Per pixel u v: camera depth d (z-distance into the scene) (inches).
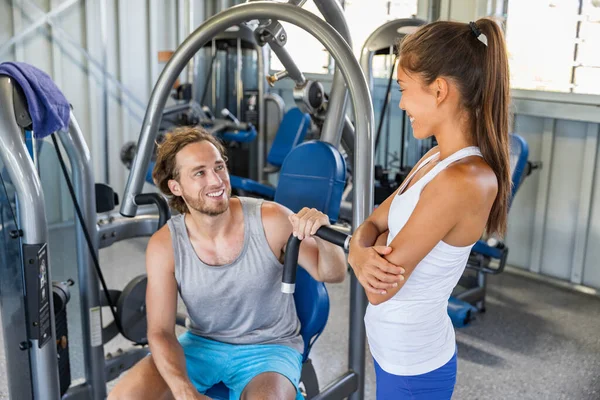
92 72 191.8
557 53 145.3
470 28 45.8
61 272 90.5
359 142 66.9
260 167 205.5
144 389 65.8
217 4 215.6
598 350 116.3
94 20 189.5
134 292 91.7
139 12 199.9
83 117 192.7
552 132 146.9
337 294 142.3
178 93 195.2
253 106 196.7
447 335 53.1
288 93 218.5
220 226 67.5
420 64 45.7
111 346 116.3
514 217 157.5
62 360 81.7
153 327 68.9
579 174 144.3
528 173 132.3
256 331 71.2
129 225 94.2
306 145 81.0
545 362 111.3
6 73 66.9
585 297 142.7
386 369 52.6
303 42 207.3
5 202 67.7
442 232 45.7
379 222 55.0
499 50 45.1
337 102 84.2
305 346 74.9
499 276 155.2
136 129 205.3
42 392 72.8
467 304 113.3
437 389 52.9
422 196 46.4
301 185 80.4
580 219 144.7
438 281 49.1
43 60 182.7
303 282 75.1
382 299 48.2
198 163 65.2
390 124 184.7
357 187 67.6
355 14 191.3
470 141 46.9
